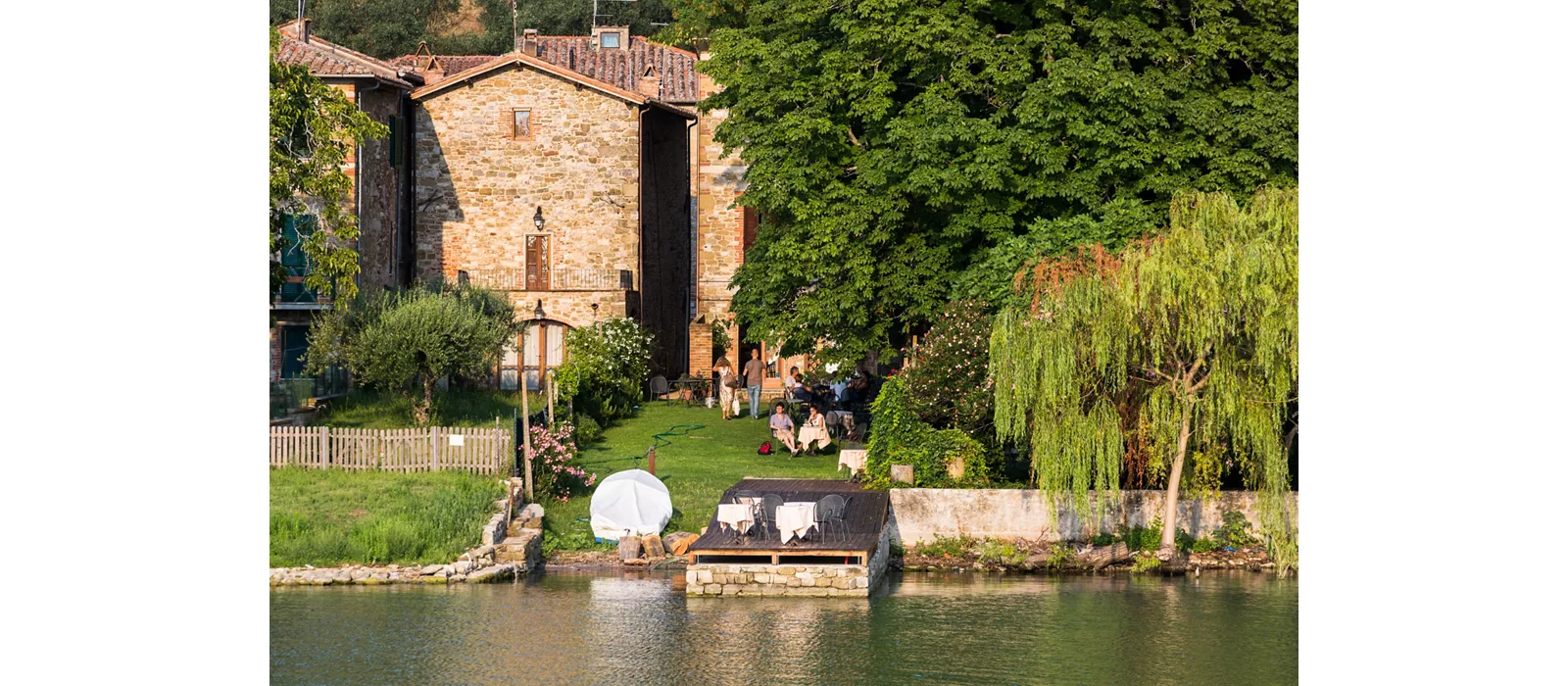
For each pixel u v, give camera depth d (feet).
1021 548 89.56
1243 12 110.52
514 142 154.71
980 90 107.65
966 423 96.73
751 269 123.95
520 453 100.78
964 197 106.32
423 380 116.78
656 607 77.61
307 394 117.39
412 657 66.59
